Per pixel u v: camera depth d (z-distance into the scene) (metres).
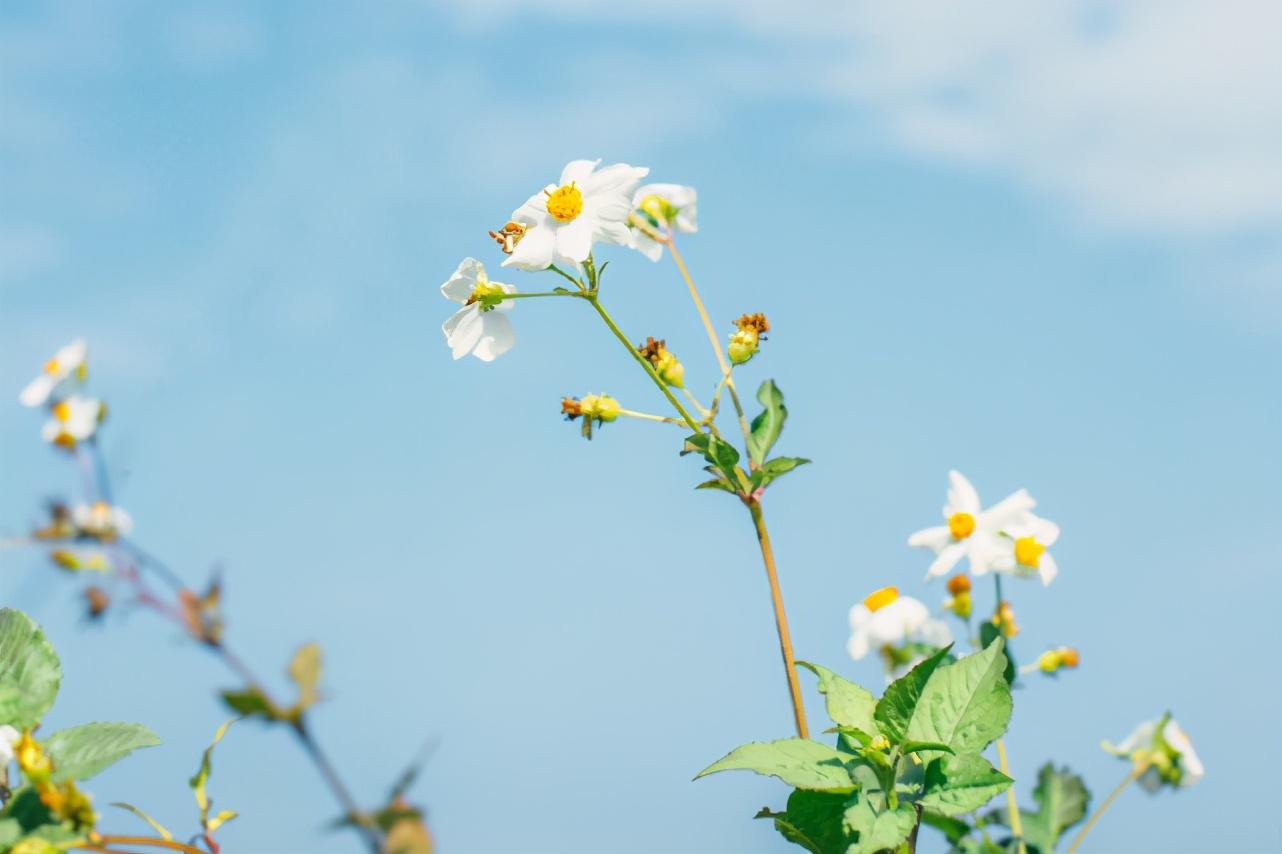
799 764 0.75
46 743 0.73
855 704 0.77
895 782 0.75
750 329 0.81
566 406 0.80
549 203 0.80
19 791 0.72
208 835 0.71
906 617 0.85
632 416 0.80
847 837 0.75
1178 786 0.82
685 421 0.80
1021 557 0.83
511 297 0.80
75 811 0.71
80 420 0.70
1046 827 0.81
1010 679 0.82
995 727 0.76
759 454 0.80
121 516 0.68
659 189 0.83
